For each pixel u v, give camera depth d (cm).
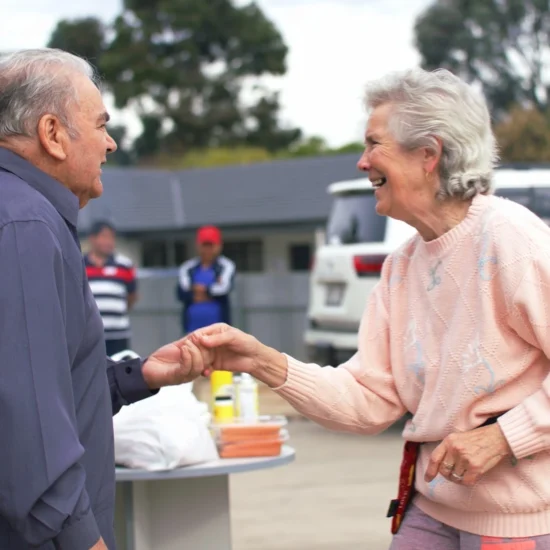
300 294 1466
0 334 224
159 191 3106
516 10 4981
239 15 5578
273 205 2969
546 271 260
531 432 261
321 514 648
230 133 5553
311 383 301
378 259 894
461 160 277
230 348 304
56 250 233
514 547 271
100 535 234
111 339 938
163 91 5475
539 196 927
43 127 248
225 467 375
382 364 301
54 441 223
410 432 287
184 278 1088
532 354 268
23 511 221
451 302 278
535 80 5016
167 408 379
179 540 429
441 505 284
